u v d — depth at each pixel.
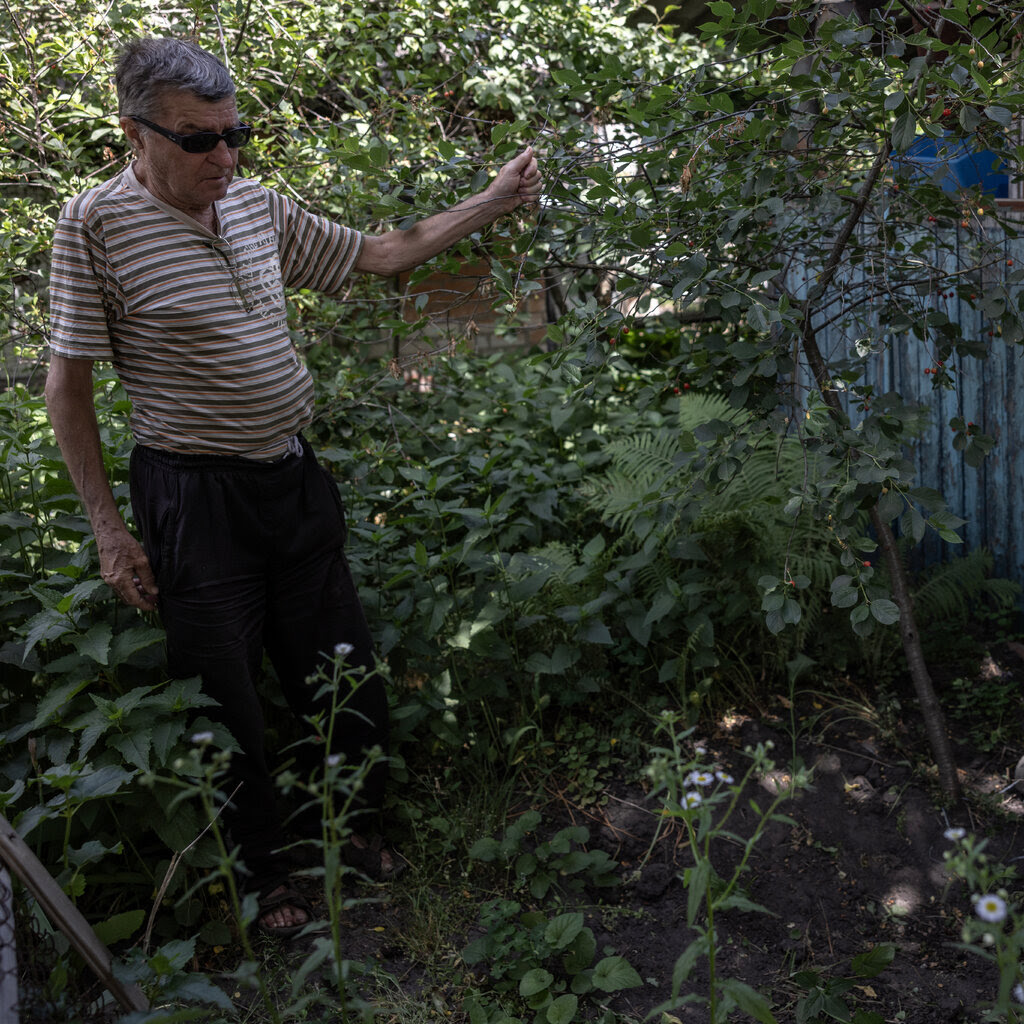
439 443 4.30
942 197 2.75
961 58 2.25
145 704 2.38
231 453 2.43
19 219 3.88
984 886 1.54
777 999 2.47
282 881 2.66
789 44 2.35
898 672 3.62
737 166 2.70
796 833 3.00
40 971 2.05
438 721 3.17
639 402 3.49
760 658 3.65
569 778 3.24
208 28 4.20
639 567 3.53
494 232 2.93
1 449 2.97
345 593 2.73
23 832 2.03
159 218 2.27
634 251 2.83
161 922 2.56
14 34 4.12
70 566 2.58
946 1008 2.41
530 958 2.48
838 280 3.69
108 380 2.97
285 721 3.13
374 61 4.57
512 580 3.43
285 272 2.66
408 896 2.75
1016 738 3.31
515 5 4.66
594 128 3.46
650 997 2.49
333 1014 2.34
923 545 4.14
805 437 2.71
